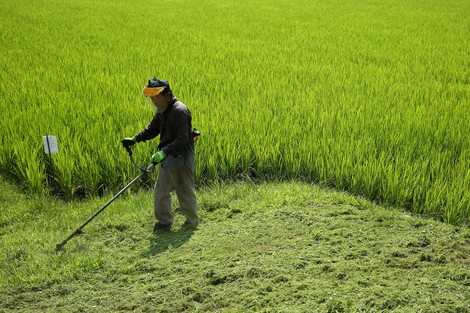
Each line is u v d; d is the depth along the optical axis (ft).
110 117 27.02
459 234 16.72
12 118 27.73
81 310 13.65
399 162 22.20
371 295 12.88
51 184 23.94
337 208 19.16
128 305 13.61
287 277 14.01
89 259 15.98
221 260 15.43
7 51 49.39
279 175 23.77
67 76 38.58
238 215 19.08
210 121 26.68
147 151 23.43
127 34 60.08
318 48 52.49
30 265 15.93
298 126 26.22
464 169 21.72
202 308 13.17
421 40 58.49
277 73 40.27
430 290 13.16
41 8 85.25
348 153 23.34
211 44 53.72
